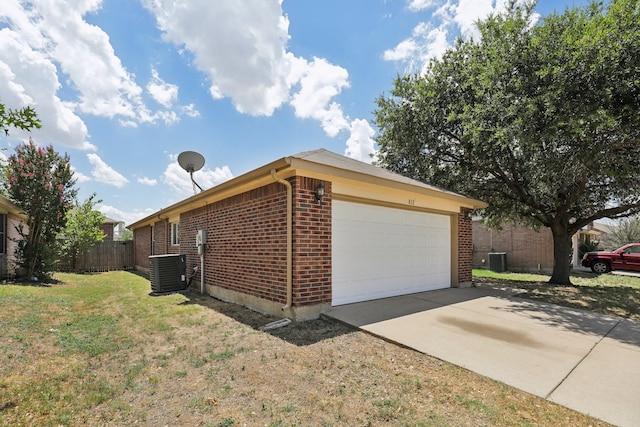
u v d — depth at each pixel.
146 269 15.08
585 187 9.53
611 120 6.03
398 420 2.60
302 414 2.70
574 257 19.16
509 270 17.12
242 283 6.75
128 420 2.67
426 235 8.15
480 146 9.09
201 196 7.82
